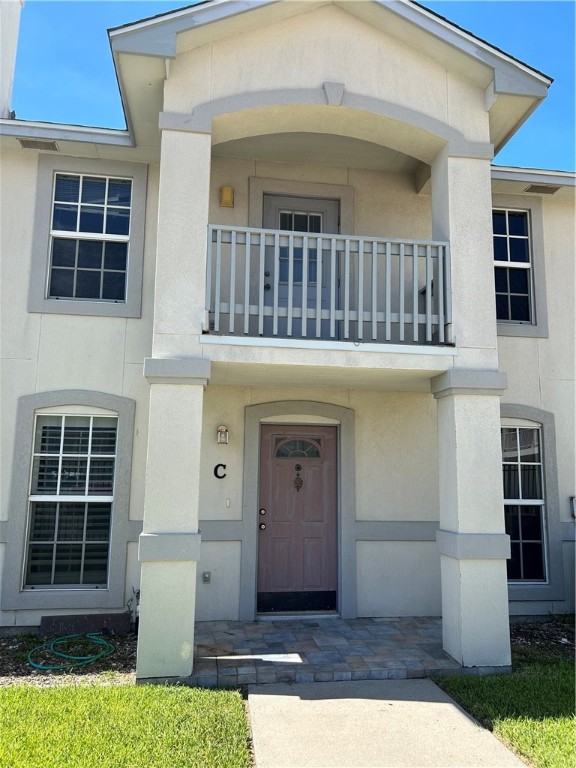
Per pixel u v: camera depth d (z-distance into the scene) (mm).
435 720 4062
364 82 5594
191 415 4887
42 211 6598
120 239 6750
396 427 7055
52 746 3473
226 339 5062
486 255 5582
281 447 6977
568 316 7621
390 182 7355
